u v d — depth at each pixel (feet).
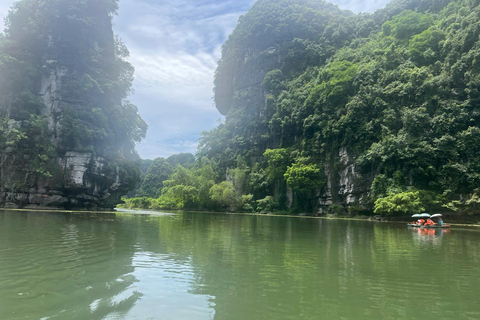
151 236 54.13
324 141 193.88
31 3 160.35
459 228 94.17
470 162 125.39
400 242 55.42
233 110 313.94
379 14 261.03
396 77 161.58
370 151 149.79
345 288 25.08
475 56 133.80
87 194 148.66
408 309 20.49
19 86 146.61
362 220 141.28
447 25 171.22
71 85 150.71
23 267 29.19
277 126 243.19
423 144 133.90
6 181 137.18
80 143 144.77
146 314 18.70
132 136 178.91
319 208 190.08
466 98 138.00
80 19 158.40
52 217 89.20
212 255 37.91
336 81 189.98
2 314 17.99
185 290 23.66
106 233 55.93
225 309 19.90
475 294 23.93
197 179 256.52
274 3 328.29
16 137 133.59
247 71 318.45
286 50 291.58
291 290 24.26
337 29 272.10
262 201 219.61
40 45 153.79
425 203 125.39
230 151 282.97
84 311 18.88
